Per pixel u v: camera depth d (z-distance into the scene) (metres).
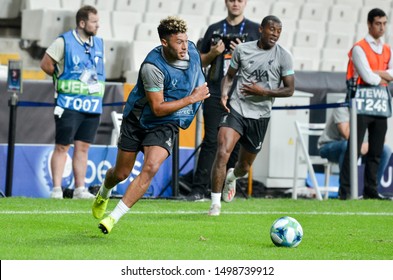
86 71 36.84
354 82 40.12
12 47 51.06
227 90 31.22
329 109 46.56
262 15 58.16
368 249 24.44
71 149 39.81
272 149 45.16
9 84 37.16
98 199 26.36
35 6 51.81
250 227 28.16
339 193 41.34
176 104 24.31
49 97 40.56
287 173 45.44
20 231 25.42
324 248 24.30
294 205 36.28
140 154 40.44
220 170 30.73
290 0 61.41
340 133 41.91
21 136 40.06
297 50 57.38
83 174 37.59
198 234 26.22
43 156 39.38
